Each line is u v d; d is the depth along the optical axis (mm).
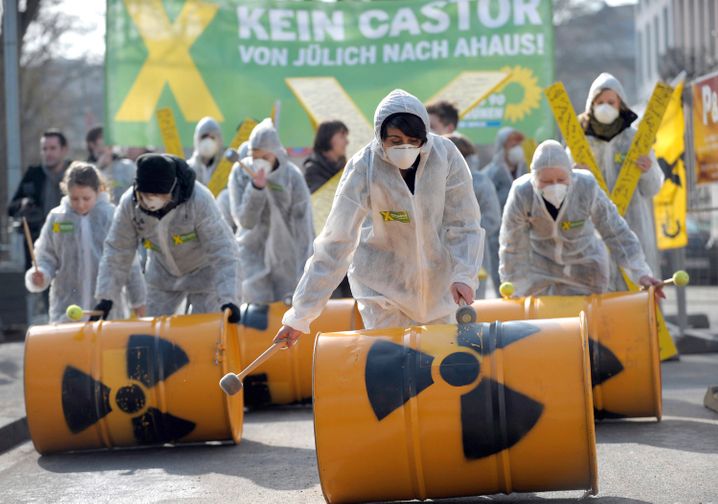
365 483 5266
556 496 5652
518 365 5137
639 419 7844
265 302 9852
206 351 7117
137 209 7566
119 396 7102
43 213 13352
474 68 13859
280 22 13836
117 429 7188
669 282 7676
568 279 8273
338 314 8766
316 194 11922
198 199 7637
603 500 5492
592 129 10398
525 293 8195
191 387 7094
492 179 13711
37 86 39781
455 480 5223
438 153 5629
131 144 13703
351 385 5219
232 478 6449
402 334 5355
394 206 5660
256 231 9859
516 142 13602
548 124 13891
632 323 7426
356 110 13781
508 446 5125
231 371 7406
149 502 5961
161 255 7938
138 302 8555
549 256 8234
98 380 7109
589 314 7492
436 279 5855
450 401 5133
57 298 8781
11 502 6145
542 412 5090
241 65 13797
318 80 13805
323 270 5656
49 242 8758
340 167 12031
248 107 13797
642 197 10570
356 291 5988
